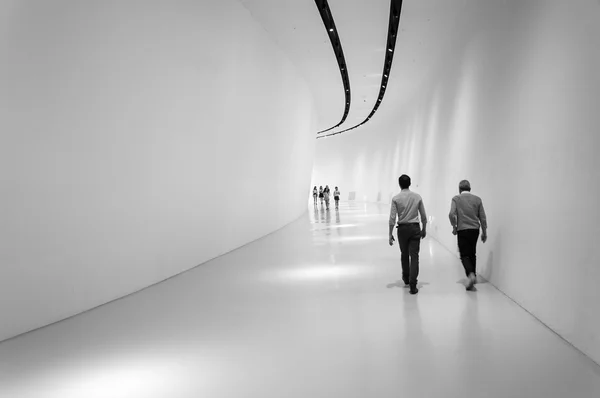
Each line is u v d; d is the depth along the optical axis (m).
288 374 3.64
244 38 11.28
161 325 5.16
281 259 9.71
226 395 3.29
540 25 5.13
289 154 17.94
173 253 8.19
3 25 4.47
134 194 6.92
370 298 6.09
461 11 10.41
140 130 6.99
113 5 6.18
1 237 4.64
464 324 4.80
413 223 6.35
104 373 3.79
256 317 5.38
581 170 3.93
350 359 3.91
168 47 7.72
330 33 13.23
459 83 10.51
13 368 3.95
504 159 6.43
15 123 4.70
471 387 3.26
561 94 4.44
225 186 10.63
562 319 4.29
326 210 28.86
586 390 3.15
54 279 5.37
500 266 6.40
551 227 4.60
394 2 10.67
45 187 5.16
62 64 5.29
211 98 9.52
